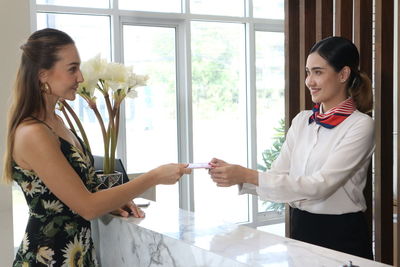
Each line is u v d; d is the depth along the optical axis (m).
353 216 2.03
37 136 1.57
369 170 2.48
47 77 1.65
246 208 5.57
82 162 1.69
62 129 1.76
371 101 2.08
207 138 5.32
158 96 5.00
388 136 2.44
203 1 5.11
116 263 1.83
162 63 4.99
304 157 2.11
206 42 5.23
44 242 1.62
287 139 2.26
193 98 5.20
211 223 1.67
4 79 2.41
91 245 1.80
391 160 2.46
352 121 1.99
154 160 5.04
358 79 2.06
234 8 5.31
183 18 4.98
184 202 5.26
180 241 1.44
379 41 2.40
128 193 1.66
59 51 1.64
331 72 2.00
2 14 2.40
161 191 5.15
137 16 4.74
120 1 4.68
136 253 1.69
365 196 2.49
